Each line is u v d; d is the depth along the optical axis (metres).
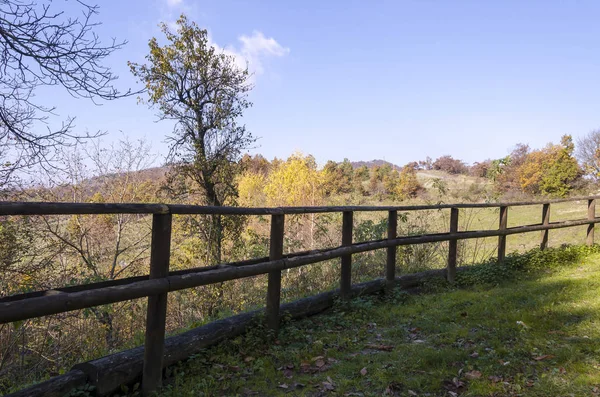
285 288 8.65
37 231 9.30
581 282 6.63
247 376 3.64
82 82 5.19
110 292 2.88
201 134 15.65
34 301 2.48
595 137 32.91
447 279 7.39
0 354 6.96
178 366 3.71
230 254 14.69
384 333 4.73
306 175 23.69
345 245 5.65
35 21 4.79
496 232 8.08
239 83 15.92
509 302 5.66
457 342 4.29
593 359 3.69
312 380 3.54
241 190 25.52
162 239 3.26
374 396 3.21
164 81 15.14
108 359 3.23
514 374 3.48
